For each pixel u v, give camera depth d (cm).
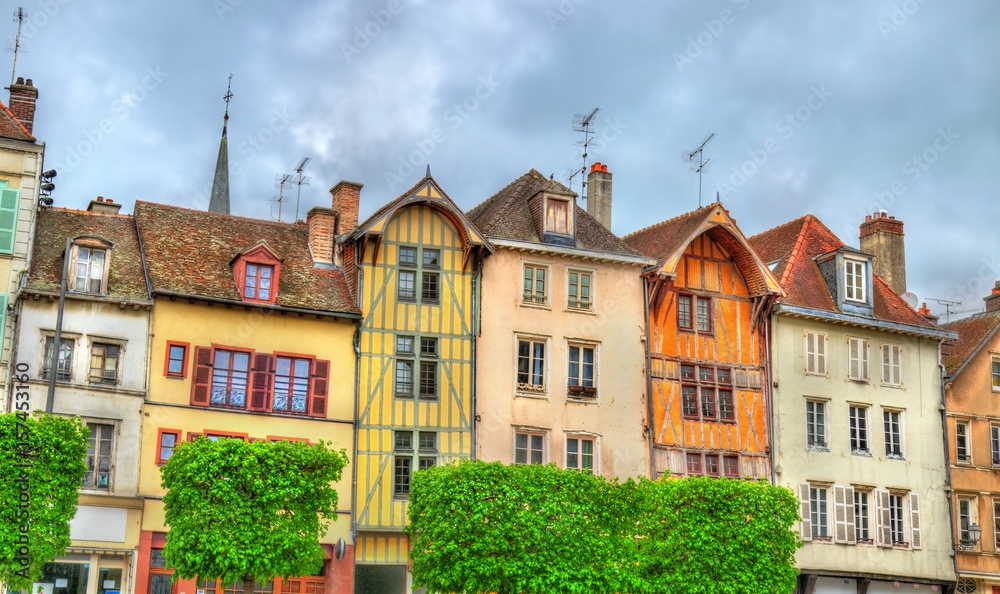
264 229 3475
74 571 2859
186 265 3186
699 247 3700
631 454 3444
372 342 3259
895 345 3934
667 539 2984
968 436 3997
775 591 3020
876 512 3747
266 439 3089
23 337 2908
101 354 2983
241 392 3105
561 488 2919
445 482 2855
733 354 3666
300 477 2748
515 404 3353
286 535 2700
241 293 3155
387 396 3238
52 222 3177
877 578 3675
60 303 2814
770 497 3077
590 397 3444
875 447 3809
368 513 3142
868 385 3847
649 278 3588
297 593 3073
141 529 2920
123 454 2941
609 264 3562
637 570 2972
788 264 3894
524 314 3425
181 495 2662
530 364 3416
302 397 3162
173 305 3077
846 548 3662
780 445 3644
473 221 3734
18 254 2964
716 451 3556
